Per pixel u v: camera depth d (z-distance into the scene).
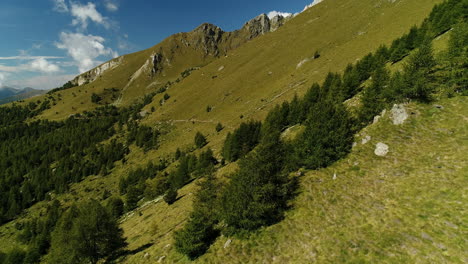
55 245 34.16
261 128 68.88
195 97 170.38
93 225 32.09
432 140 23.03
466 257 13.00
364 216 19.08
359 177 23.61
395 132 26.47
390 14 105.56
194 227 24.08
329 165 27.73
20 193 133.25
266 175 23.91
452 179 18.19
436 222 15.75
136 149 146.50
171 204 53.00
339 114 29.19
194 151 104.31
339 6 175.38
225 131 103.25
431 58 28.73
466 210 15.46
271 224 22.95
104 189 118.19
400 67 44.91
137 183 104.25
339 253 16.86
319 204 22.72
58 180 137.88
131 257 30.67
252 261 19.69
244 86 144.88
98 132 194.25
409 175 20.78
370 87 34.50
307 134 29.53
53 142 199.50
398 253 14.96
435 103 26.69
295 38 165.50
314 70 102.69
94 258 32.75
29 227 92.62
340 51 104.88
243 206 22.98
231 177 27.28
